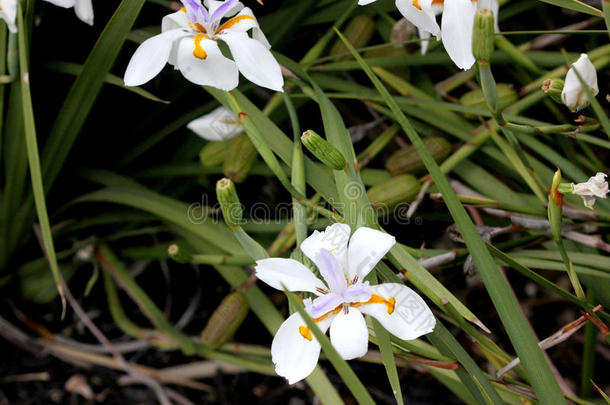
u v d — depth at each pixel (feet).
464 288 3.80
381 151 3.78
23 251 3.70
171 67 3.59
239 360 3.44
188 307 3.79
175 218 3.48
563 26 3.79
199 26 3.08
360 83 3.77
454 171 3.47
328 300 2.85
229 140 3.46
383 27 3.61
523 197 3.41
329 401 3.19
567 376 3.66
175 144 3.76
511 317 2.89
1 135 3.36
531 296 3.81
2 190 3.50
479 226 3.29
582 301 2.98
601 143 3.29
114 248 3.70
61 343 3.67
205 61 3.03
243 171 3.43
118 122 3.69
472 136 3.43
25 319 3.66
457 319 3.04
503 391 3.18
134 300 3.70
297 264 2.90
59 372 3.63
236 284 3.43
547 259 3.26
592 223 3.25
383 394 3.59
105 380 3.62
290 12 3.56
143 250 3.66
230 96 3.06
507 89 3.42
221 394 3.58
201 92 3.68
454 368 3.00
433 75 3.86
